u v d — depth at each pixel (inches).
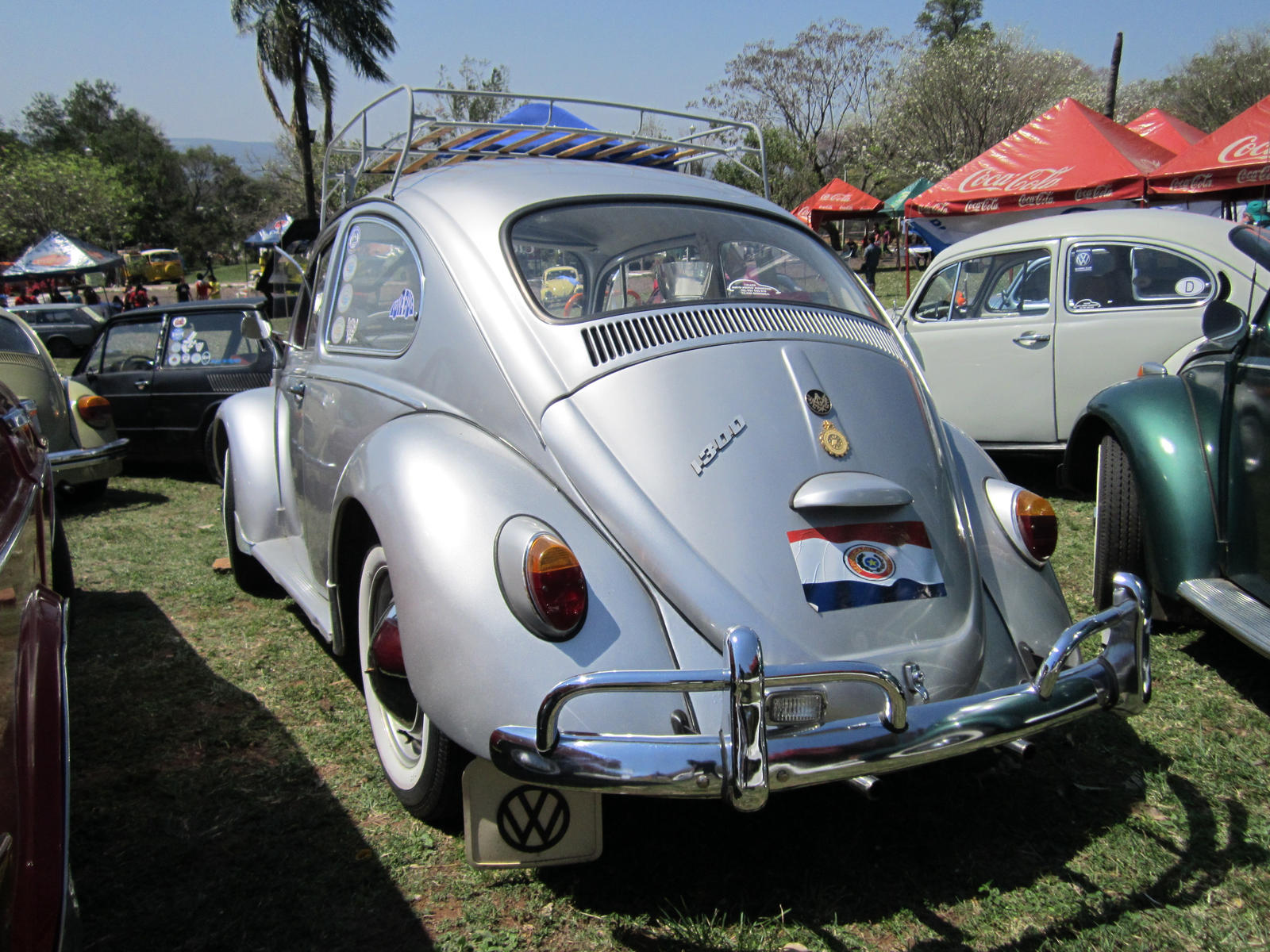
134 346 316.8
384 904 91.4
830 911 90.6
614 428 94.7
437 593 85.7
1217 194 440.5
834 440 98.7
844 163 1857.8
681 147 161.6
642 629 85.5
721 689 72.2
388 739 108.0
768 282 123.4
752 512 91.9
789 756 75.3
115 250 2015.3
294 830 103.5
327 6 1183.6
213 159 3535.9
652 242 116.6
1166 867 97.3
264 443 164.6
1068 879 95.6
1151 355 225.3
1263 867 97.0
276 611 174.1
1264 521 124.9
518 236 110.9
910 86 1396.4
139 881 94.7
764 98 1813.5
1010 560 105.7
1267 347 126.0
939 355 262.5
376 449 102.1
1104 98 1364.4
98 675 144.9
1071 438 169.5
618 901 92.0
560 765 75.1
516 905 91.4
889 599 92.7
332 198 163.8
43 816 62.4
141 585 190.5
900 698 77.4
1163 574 139.1
